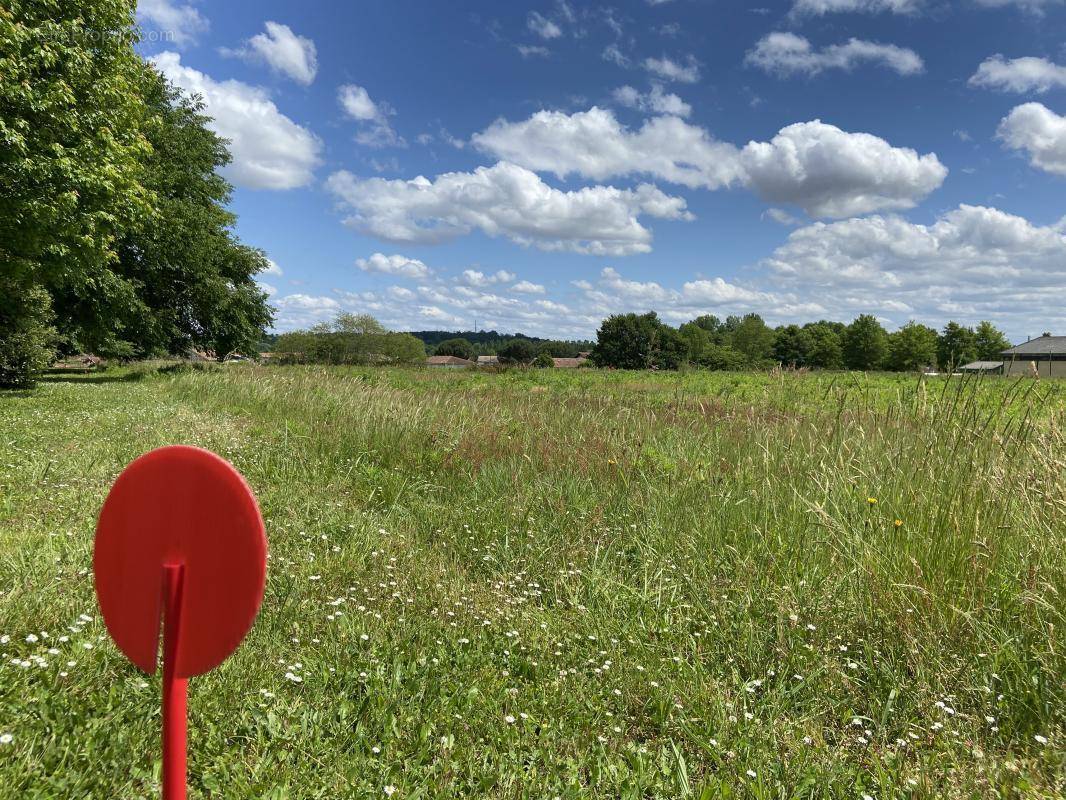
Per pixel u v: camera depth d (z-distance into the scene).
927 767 2.46
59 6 14.02
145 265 30.00
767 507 4.85
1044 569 3.51
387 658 3.17
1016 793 2.35
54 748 2.19
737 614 3.72
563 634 3.54
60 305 27.42
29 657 2.70
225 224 35.12
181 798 1.51
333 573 4.23
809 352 98.94
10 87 12.53
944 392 4.93
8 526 4.80
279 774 2.26
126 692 2.62
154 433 9.62
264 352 37.03
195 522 1.49
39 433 9.38
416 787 2.28
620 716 2.81
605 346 88.31
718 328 144.12
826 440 5.79
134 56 16.20
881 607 3.59
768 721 2.81
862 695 3.07
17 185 13.27
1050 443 4.06
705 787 2.33
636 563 4.64
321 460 7.62
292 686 2.87
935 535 3.79
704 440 7.62
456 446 7.78
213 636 1.48
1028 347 69.38
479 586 4.19
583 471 6.64
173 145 32.50
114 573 1.54
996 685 3.02
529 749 2.58
